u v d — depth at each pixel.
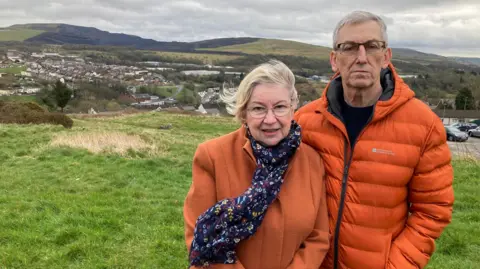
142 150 12.58
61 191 7.86
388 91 2.30
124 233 5.45
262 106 2.14
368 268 2.26
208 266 2.16
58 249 4.84
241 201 2.06
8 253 4.61
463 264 4.72
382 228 2.27
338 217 2.33
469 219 6.14
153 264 4.63
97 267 4.48
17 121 20.50
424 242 2.24
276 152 2.16
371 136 2.27
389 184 2.22
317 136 2.47
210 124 33.22
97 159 10.88
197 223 2.13
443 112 62.25
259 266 2.20
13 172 9.33
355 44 2.24
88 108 66.88
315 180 2.34
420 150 2.21
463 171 9.27
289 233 2.19
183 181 9.38
